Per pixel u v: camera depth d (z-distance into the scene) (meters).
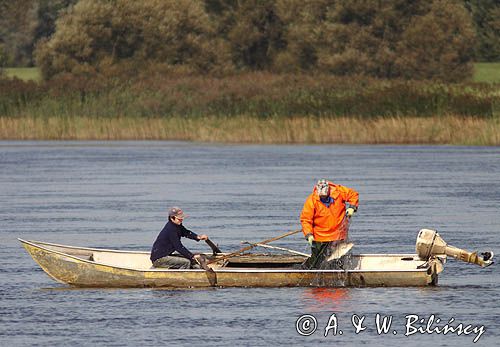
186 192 115.94
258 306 55.97
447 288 60.62
